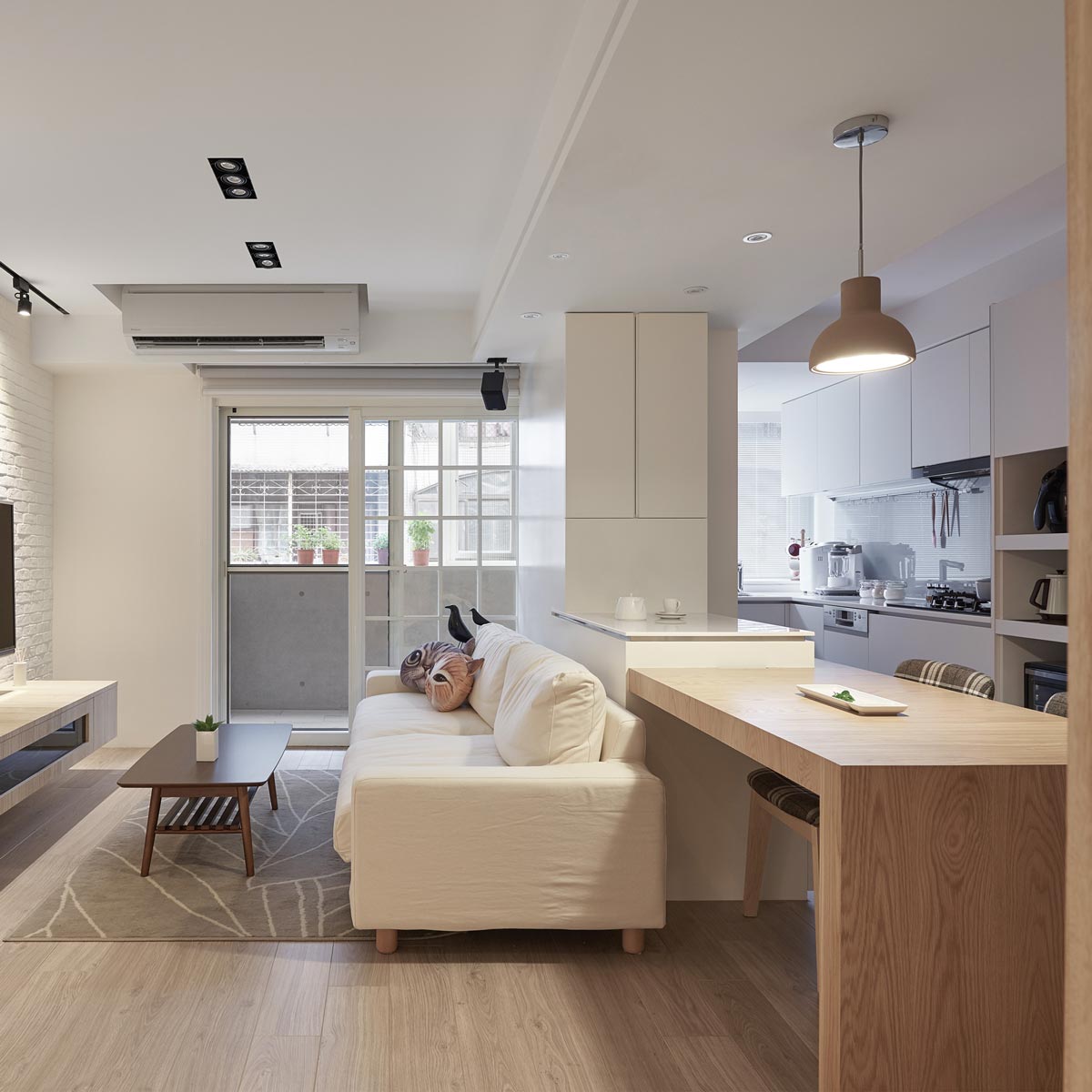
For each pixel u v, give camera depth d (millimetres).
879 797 1644
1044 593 3996
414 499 5902
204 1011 2355
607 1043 2211
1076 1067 557
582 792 2668
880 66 2096
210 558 5621
